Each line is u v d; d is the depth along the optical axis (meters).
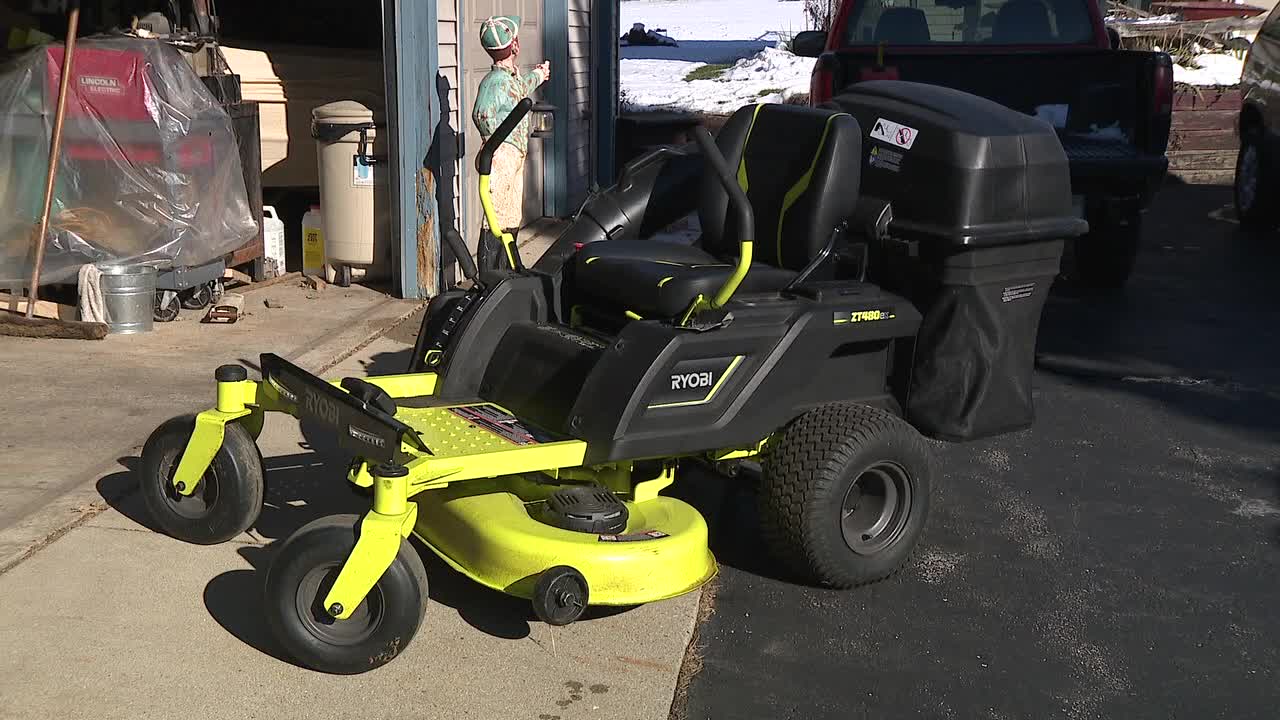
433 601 4.29
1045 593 4.68
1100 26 9.63
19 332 7.16
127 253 7.37
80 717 3.49
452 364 4.70
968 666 4.12
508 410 4.61
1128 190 8.84
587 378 4.24
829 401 4.83
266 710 3.57
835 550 4.39
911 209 5.00
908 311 4.84
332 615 3.57
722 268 4.65
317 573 3.68
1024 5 9.70
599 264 4.78
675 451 4.22
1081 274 9.73
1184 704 3.95
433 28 8.34
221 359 6.89
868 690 3.94
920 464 4.53
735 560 4.84
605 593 3.89
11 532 4.56
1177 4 24.34
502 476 4.44
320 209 9.03
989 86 9.09
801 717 3.77
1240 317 9.01
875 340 4.79
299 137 9.90
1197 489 5.78
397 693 3.71
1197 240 12.12
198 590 4.23
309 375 4.08
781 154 4.96
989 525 5.30
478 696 3.72
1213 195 15.13
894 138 5.12
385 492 3.62
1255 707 3.94
